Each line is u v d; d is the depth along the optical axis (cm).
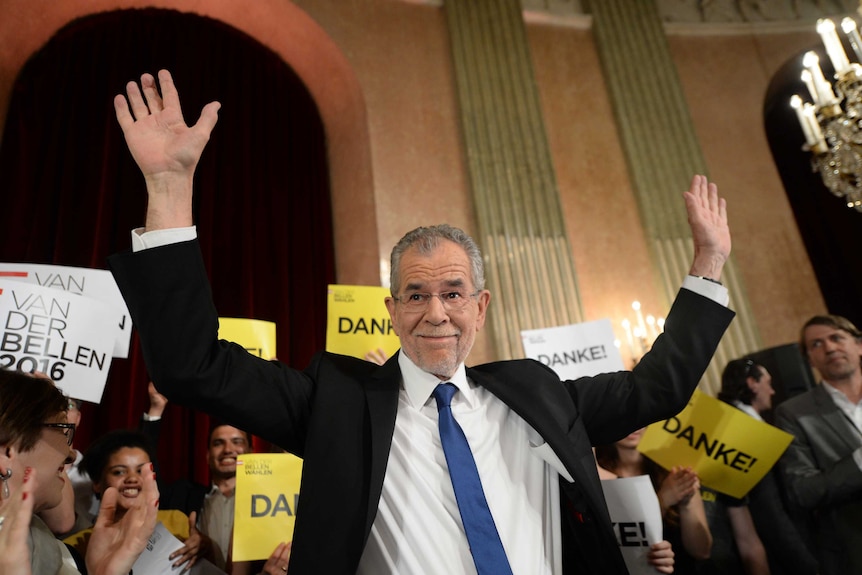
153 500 146
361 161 478
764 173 547
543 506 131
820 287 554
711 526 266
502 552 117
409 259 137
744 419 257
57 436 144
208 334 116
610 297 468
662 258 484
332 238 486
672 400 137
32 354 203
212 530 258
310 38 502
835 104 350
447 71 519
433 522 122
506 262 455
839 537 263
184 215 118
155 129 121
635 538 210
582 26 573
